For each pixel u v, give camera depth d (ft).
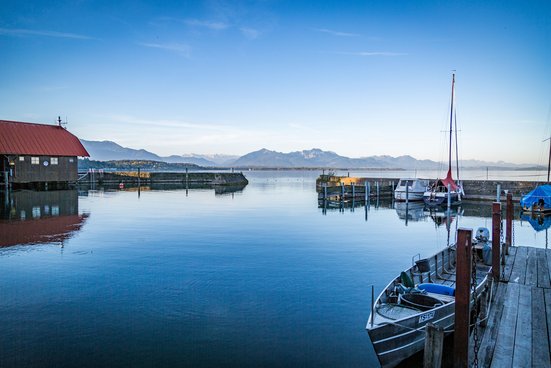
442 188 169.37
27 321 37.52
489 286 40.45
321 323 38.14
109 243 73.41
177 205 141.69
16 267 56.24
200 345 33.14
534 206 135.23
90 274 53.01
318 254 67.21
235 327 36.88
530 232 102.22
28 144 188.65
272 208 137.49
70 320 37.86
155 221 101.96
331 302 43.83
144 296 44.80
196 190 229.25
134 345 32.86
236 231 88.69
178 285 48.93
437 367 25.29
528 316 37.35
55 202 141.08
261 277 52.90
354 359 31.48
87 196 169.89
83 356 30.91
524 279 49.90
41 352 31.37
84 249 68.18
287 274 54.54
